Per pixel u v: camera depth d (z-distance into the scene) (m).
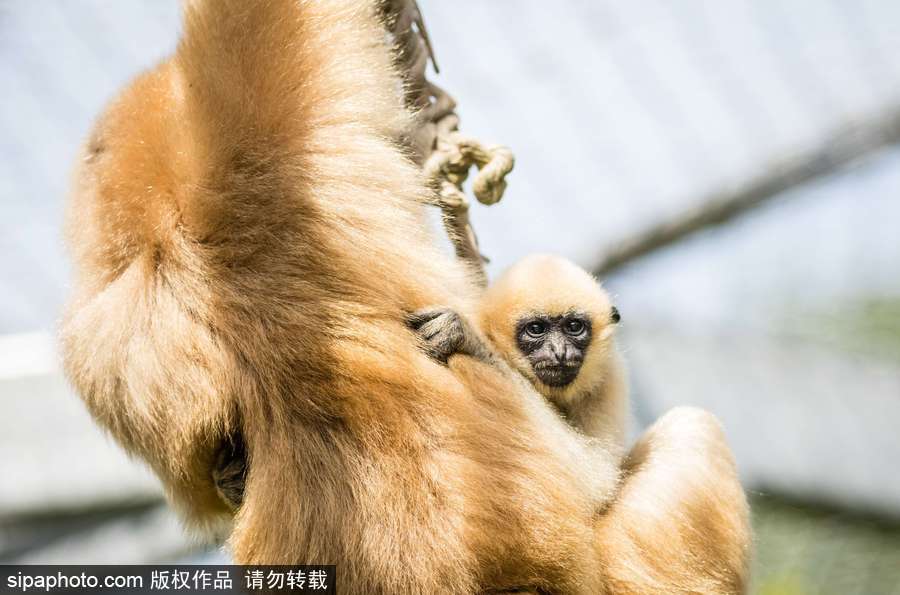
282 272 6.98
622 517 8.47
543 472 7.09
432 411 6.90
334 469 6.86
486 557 6.80
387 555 6.76
